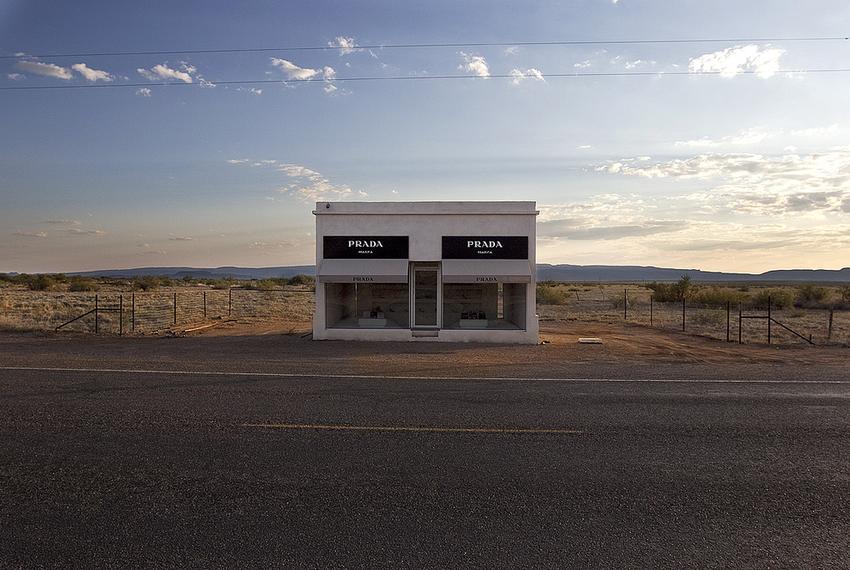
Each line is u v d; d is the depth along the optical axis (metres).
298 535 4.86
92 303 41.28
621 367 14.82
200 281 103.50
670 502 5.64
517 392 11.02
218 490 5.82
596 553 4.60
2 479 6.07
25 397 10.09
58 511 5.29
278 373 13.09
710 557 4.56
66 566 4.33
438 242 21.23
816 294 50.97
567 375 13.26
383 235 21.33
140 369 13.47
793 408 9.77
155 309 37.28
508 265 21.00
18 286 76.06
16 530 4.91
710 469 6.61
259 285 77.00
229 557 4.47
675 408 9.70
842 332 26.75
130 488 5.85
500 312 21.52
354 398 10.27
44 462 6.60
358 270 21.09
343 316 21.64
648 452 7.21
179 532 4.88
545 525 5.09
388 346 19.42
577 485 6.06
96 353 16.62
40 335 21.98
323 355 16.83
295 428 8.13
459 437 7.77
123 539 4.76
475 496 5.73
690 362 16.16
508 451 7.19
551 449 7.29
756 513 5.41
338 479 6.15
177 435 7.72
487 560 4.46
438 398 10.35
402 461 6.76
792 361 16.52
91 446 7.20
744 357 17.47
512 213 21.11
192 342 20.05
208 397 10.23
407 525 5.06
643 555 4.57
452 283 21.42
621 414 9.21
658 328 27.50
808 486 6.11
